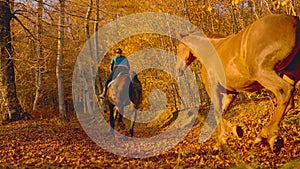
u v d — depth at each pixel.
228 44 6.02
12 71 14.91
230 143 7.79
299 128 7.51
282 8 11.77
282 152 6.09
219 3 15.48
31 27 16.12
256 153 6.16
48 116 21.08
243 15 15.09
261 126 9.20
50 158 6.86
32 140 9.79
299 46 5.00
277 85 5.01
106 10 18.95
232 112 13.70
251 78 5.56
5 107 14.66
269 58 5.04
